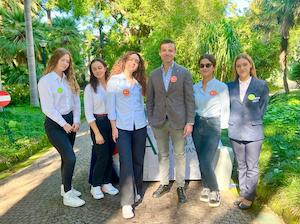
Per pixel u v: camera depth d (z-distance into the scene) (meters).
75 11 22.09
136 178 3.92
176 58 13.37
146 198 4.04
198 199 3.97
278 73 18.12
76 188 4.45
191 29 14.13
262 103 3.59
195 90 3.84
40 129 8.78
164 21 16.31
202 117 3.79
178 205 3.83
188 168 4.51
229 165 4.20
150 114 3.88
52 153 6.60
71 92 3.90
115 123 3.70
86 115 3.88
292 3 13.02
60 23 21.98
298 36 17.03
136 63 3.69
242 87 3.63
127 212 3.57
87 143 7.21
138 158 3.86
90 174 4.26
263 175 4.20
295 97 10.63
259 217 3.50
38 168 5.57
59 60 3.73
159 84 3.70
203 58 3.71
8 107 14.09
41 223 3.52
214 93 3.72
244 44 13.54
